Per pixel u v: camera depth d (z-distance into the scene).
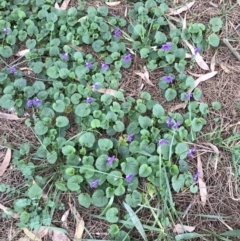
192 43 0.58
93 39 0.57
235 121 0.54
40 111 0.53
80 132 0.52
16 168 0.51
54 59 0.56
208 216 0.48
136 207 0.48
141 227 0.47
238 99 0.55
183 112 0.54
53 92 0.54
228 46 0.58
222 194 0.50
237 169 0.51
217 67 0.57
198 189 0.50
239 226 0.48
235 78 0.57
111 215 0.47
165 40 0.57
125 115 0.53
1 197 0.49
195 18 0.60
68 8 0.61
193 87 0.55
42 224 0.47
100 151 0.50
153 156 0.49
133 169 0.49
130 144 0.50
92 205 0.49
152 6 0.59
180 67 0.55
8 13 0.59
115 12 0.61
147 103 0.53
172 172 0.49
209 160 0.51
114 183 0.48
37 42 0.58
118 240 0.46
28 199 0.48
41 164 0.50
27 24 0.58
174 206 0.49
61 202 0.49
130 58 0.56
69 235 0.47
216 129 0.53
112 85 0.55
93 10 0.59
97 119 0.51
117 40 0.58
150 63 0.56
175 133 0.51
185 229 0.48
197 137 0.52
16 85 0.54
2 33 0.57
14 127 0.53
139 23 0.59
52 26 0.57
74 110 0.53
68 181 0.48
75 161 0.49
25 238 0.47
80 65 0.55
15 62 0.57
